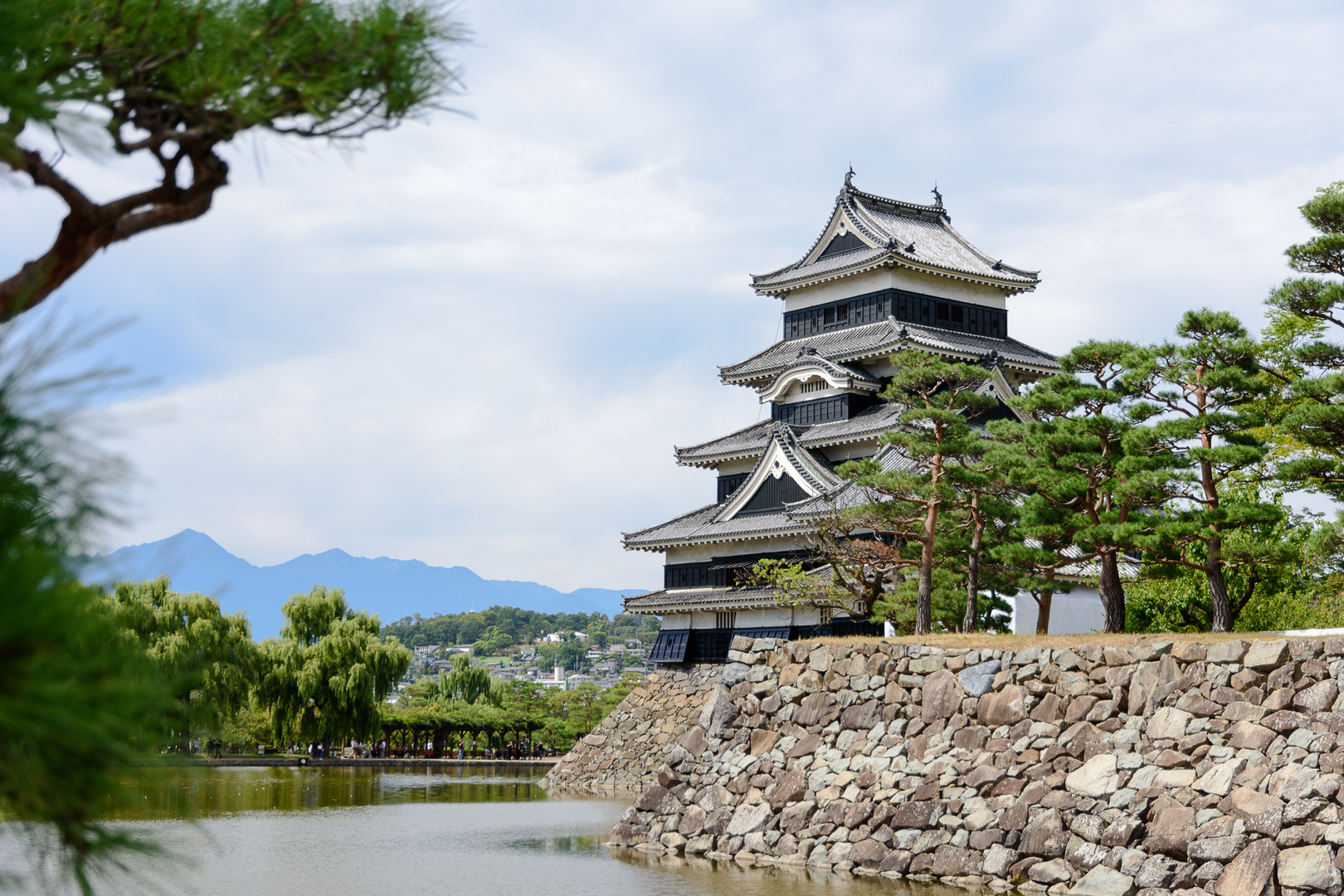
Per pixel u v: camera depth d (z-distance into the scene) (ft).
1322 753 62.44
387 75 17.25
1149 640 76.54
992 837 72.28
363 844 92.79
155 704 12.21
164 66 16.28
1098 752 71.82
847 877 75.97
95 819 12.75
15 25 13.10
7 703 10.64
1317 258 80.02
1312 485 106.42
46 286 15.67
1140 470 84.53
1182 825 64.64
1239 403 87.97
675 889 70.33
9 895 12.86
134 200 16.89
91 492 11.84
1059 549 98.07
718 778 92.48
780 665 95.71
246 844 91.97
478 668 331.36
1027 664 79.20
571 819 114.11
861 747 85.30
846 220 191.42
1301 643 66.90
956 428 106.42
